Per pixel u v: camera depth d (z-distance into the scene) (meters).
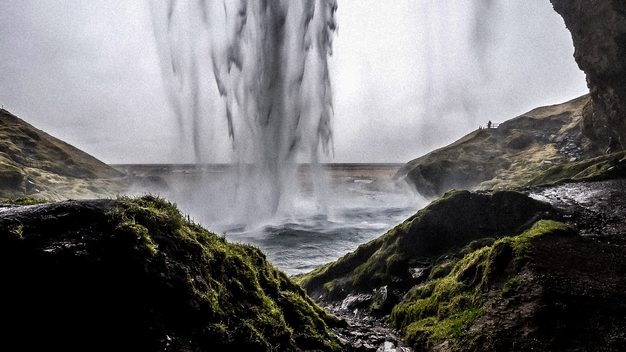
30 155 34.53
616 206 9.36
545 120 39.69
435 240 7.91
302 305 4.90
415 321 5.83
